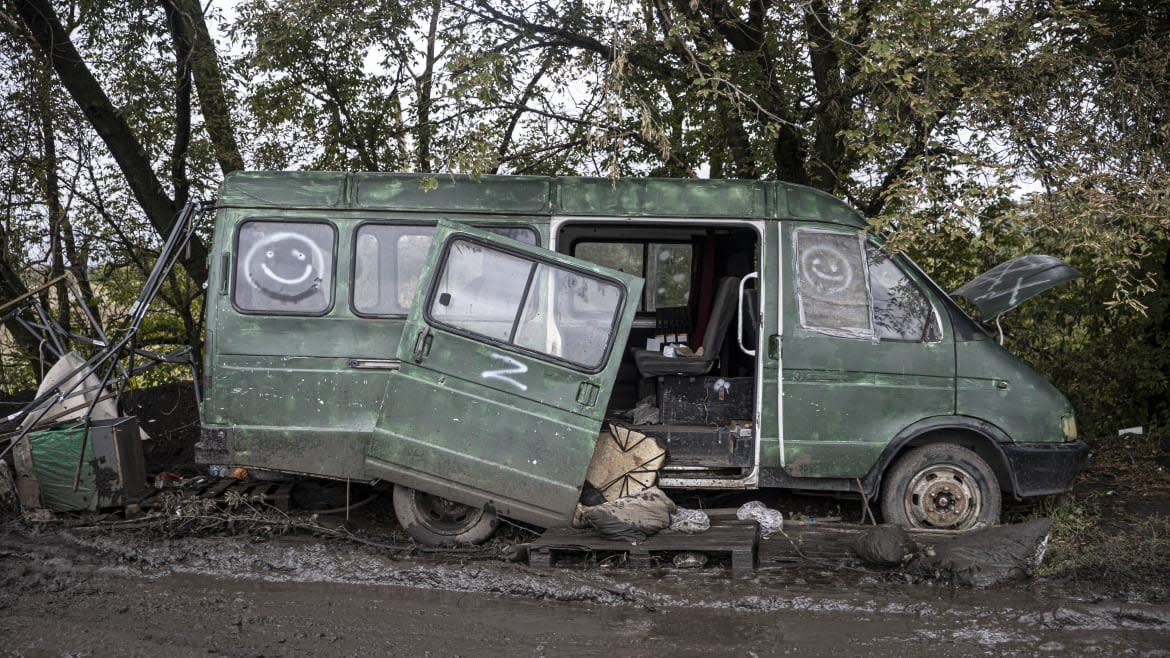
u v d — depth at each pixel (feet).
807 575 18.04
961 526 20.45
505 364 19.15
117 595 16.24
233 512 20.61
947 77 22.93
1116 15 30.60
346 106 36.86
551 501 19.08
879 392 20.44
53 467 20.30
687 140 35.17
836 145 31.99
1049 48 24.91
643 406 22.61
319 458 19.67
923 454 20.56
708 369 21.84
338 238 20.04
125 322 36.14
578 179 20.48
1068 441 20.80
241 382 19.70
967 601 16.61
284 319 19.80
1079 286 39.42
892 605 16.30
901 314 20.79
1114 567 18.11
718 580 17.70
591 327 19.21
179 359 23.35
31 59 32.60
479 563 18.45
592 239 25.52
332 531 20.01
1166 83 24.91
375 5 28.53
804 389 20.38
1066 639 14.92
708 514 20.83
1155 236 22.48
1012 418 20.54
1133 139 23.75
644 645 14.48
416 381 19.17
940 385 20.56
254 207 20.02
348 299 19.90
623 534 18.57
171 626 14.79
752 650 14.33
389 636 14.66
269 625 14.98
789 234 20.56
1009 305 20.71
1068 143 23.49
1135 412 42.55
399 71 36.11
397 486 19.81
